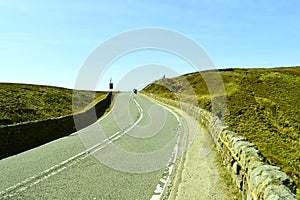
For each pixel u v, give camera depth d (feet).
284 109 175.83
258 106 168.45
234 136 25.63
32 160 33.91
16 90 180.04
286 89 237.86
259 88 238.89
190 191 21.98
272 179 14.53
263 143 80.12
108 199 20.45
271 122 130.62
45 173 27.53
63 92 238.07
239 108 146.51
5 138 42.09
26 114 126.11
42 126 52.85
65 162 31.94
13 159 35.14
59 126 59.57
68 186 23.43
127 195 21.30
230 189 21.68
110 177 25.96
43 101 170.30
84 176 26.35
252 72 303.89
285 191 13.11
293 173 47.21
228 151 26.11
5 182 24.99
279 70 323.57
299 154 71.51
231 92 204.23
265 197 13.60
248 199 17.29
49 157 35.17
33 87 217.36
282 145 80.43
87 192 21.94
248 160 18.56
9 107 126.00
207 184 22.97
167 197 20.89
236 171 21.67
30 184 24.13
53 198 20.71
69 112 159.84
